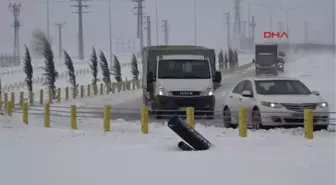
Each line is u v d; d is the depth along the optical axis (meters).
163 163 11.93
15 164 12.12
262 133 17.25
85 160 12.47
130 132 18.30
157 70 26.02
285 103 18.58
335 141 15.25
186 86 25.08
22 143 15.31
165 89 24.94
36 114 25.22
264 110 18.69
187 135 13.46
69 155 13.19
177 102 24.80
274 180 10.13
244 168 11.24
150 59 28.34
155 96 25.34
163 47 30.36
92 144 15.02
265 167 11.32
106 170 11.30
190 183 10.00
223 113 22.25
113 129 19.58
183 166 11.53
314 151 13.34
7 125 20.19
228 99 22.00
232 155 12.73
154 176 10.63
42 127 19.98
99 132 18.02
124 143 15.18
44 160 12.55
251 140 15.36
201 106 24.97
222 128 19.22
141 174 10.85
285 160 12.09
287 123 18.47
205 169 11.20
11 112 24.25
